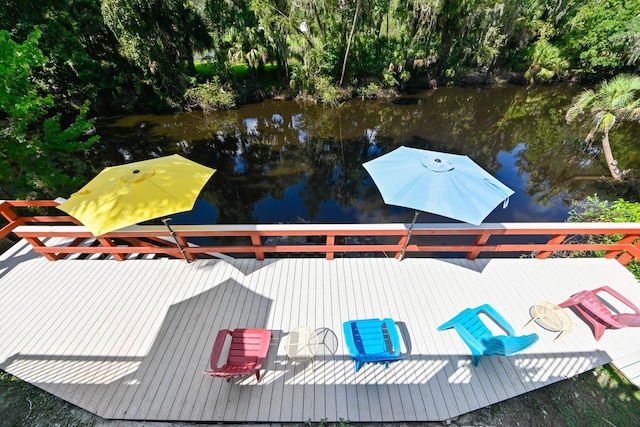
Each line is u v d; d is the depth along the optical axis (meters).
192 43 16.61
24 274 4.63
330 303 4.14
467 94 21.84
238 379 3.31
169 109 17.72
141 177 3.43
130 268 4.73
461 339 3.70
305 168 13.19
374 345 3.38
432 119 18.52
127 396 3.20
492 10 18.67
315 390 3.22
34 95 7.46
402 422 3.02
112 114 17.08
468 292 4.31
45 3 12.62
